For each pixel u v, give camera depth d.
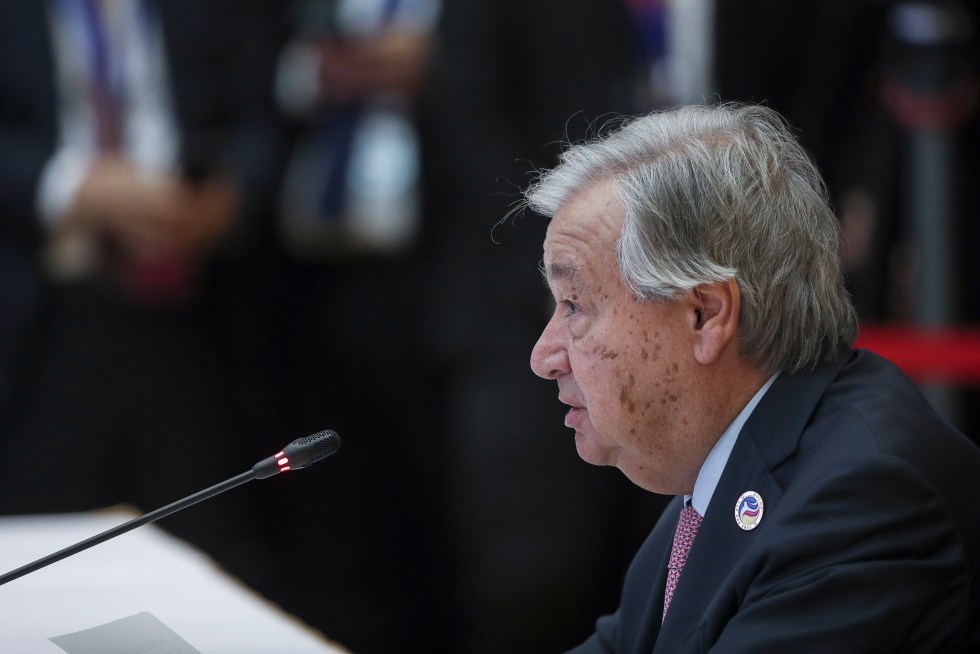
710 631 6.72
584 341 7.24
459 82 16.05
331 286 17.50
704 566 7.07
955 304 15.55
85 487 16.45
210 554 17.12
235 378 17.30
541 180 7.67
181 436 16.88
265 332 17.47
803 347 7.22
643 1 15.24
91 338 16.38
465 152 16.11
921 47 15.41
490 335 16.41
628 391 7.16
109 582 9.73
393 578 18.03
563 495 16.20
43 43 16.08
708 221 6.98
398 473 17.86
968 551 6.73
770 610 6.38
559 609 16.25
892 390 7.25
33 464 16.25
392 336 17.45
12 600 9.27
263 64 17.00
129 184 16.08
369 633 17.84
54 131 16.17
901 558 6.46
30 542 10.84
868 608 6.30
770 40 15.22
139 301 16.48
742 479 7.10
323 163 17.00
